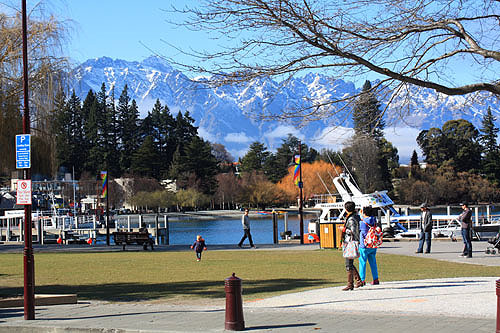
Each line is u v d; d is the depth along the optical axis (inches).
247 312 472.7
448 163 4660.4
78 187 4741.6
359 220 593.9
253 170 5989.2
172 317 468.1
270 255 1138.7
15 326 461.1
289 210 5014.8
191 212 4909.0
